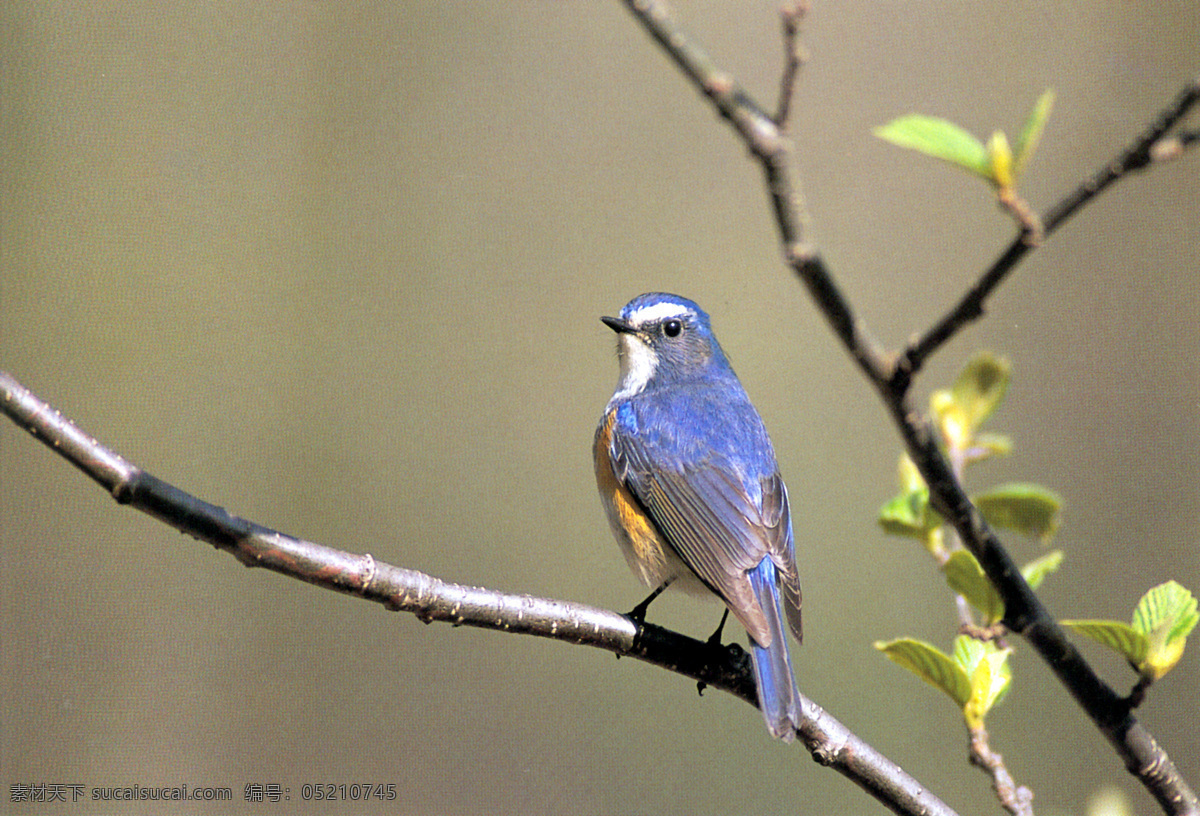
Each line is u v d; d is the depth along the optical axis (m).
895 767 5.79
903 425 3.48
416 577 5.13
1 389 4.26
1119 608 13.68
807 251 3.17
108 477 4.37
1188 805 4.38
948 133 3.32
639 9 3.16
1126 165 3.10
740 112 3.14
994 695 4.92
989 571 4.08
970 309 3.22
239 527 4.66
